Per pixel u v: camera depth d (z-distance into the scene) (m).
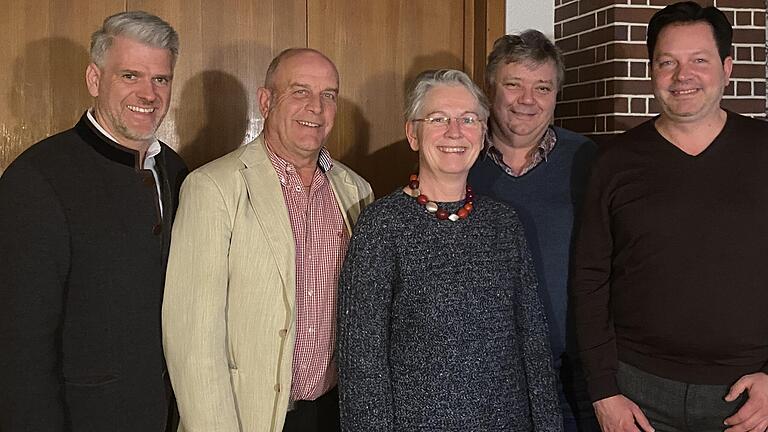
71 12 2.54
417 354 1.71
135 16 1.78
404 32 2.88
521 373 1.83
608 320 2.02
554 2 3.06
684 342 1.88
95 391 1.72
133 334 1.76
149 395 1.79
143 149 1.85
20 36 2.50
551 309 2.17
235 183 1.84
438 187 1.82
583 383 2.20
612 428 1.97
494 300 1.76
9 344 1.62
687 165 1.89
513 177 2.25
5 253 1.64
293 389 1.92
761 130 1.90
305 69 1.92
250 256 1.82
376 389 1.69
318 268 1.94
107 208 1.74
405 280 1.73
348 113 2.84
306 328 1.91
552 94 2.24
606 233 2.01
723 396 1.87
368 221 1.77
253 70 2.73
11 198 1.65
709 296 1.85
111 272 1.73
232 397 1.79
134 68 1.75
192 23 2.65
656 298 1.90
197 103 2.68
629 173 1.96
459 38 2.95
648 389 1.95
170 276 1.79
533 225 2.21
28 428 1.62
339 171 2.10
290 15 2.75
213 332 1.77
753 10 2.94
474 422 1.71
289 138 1.91
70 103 2.55
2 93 2.49
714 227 1.85
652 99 2.84
